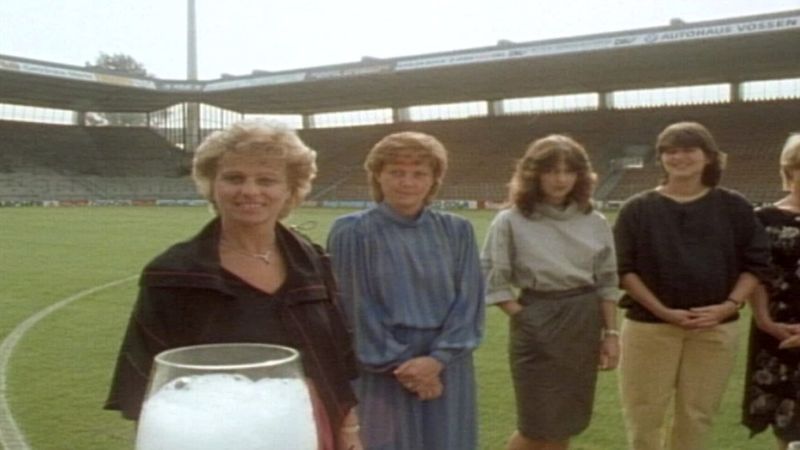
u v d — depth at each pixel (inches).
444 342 133.8
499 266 168.4
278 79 2070.6
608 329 170.6
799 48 1487.5
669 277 167.0
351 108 2447.1
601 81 1895.9
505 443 219.6
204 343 75.2
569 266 164.9
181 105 2495.1
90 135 2573.8
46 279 593.9
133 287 551.5
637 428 176.2
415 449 134.7
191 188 2416.3
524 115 2233.0
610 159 1920.5
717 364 170.9
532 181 166.4
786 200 175.8
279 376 54.9
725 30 1400.1
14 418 237.6
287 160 82.1
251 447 49.9
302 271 81.4
